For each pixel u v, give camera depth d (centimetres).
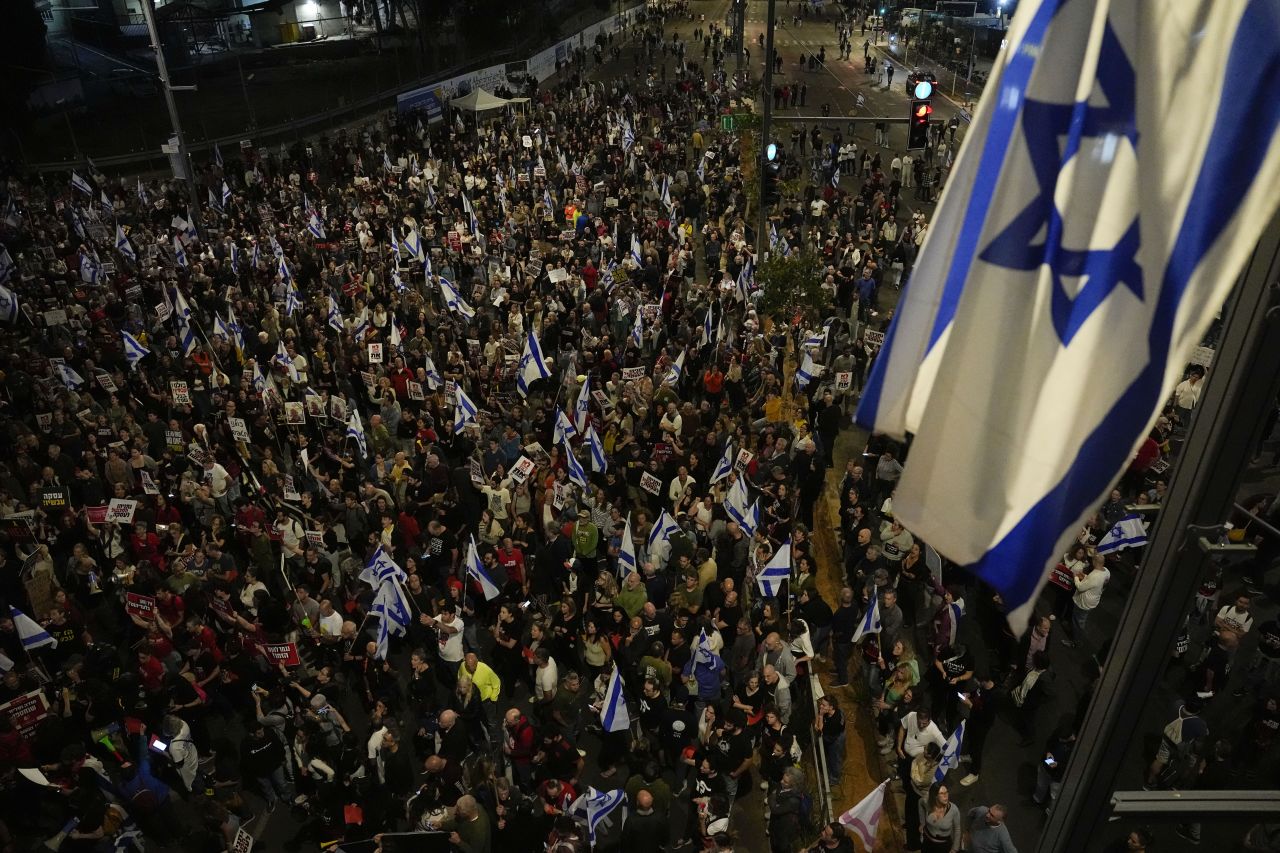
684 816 1209
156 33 2841
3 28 4550
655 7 10200
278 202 3581
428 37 6806
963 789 1215
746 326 2189
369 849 982
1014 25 323
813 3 10794
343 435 1959
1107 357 313
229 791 1221
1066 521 319
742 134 4712
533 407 1953
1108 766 361
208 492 1612
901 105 5694
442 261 2817
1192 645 1367
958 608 1262
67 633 1408
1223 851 1116
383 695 1330
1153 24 300
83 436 1852
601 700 1225
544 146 4319
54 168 4462
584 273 2639
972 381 327
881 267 2817
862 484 1628
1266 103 296
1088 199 309
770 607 1272
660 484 1597
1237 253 299
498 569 1392
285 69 6031
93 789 1120
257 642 1320
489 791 1118
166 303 2395
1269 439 1828
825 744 1184
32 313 2502
